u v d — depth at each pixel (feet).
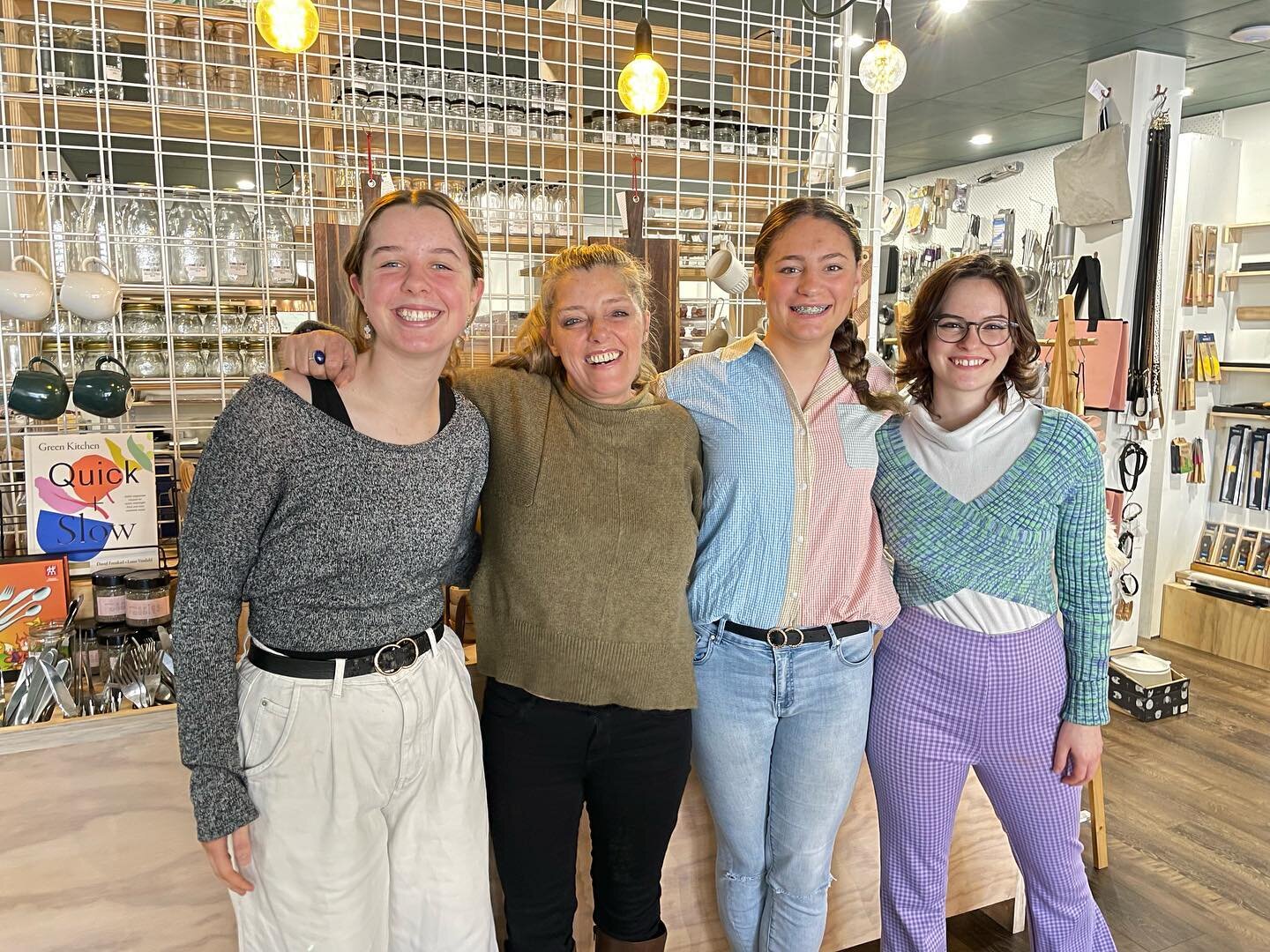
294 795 4.30
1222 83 16.74
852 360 5.71
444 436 4.55
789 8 12.56
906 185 27.12
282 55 8.70
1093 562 5.50
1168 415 16.30
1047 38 14.25
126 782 5.47
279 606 4.34
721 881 6.07
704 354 5.84
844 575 5.57
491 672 5.10
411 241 4.24
